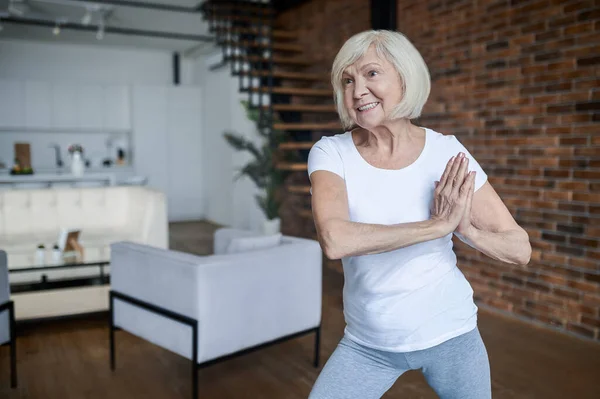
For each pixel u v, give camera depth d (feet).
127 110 30.07
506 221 4.13
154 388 9.59
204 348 8.63
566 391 9.47
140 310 9.75
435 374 4.26
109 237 17.21
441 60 15.24
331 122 19.67
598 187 11.55
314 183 4.09
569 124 12.00
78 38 27.53
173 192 30.91
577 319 12.21
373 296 4.09
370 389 4.31
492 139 13.85
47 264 12.59
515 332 12.55
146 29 25.54
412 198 4.01
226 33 21.56
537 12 12.45
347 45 3.87
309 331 10.35
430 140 4.15
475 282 14.69
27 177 23.34
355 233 3.67
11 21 22.99
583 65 11.60
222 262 8.73
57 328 12.91
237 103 26.61
